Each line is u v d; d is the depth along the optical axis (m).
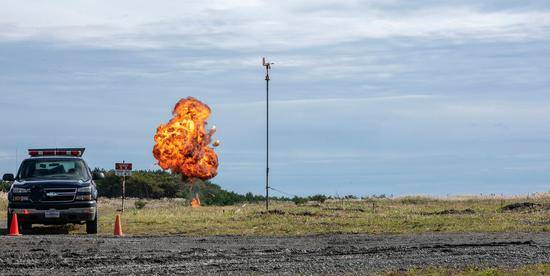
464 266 14.77
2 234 22.98
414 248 18.22
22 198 22.75
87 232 23.73
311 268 14.34
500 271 13.92
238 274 13.51
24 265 14.40
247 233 23.77
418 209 35.56
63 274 13.32
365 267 14.54
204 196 50.19
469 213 32.59
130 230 24.72
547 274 13.55
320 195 45.56
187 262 15.23
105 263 14.88
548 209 33.69
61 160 24.38
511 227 25.30
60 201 22.86
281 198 52.38
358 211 33.81
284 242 19.81
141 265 14.70
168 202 49.44
